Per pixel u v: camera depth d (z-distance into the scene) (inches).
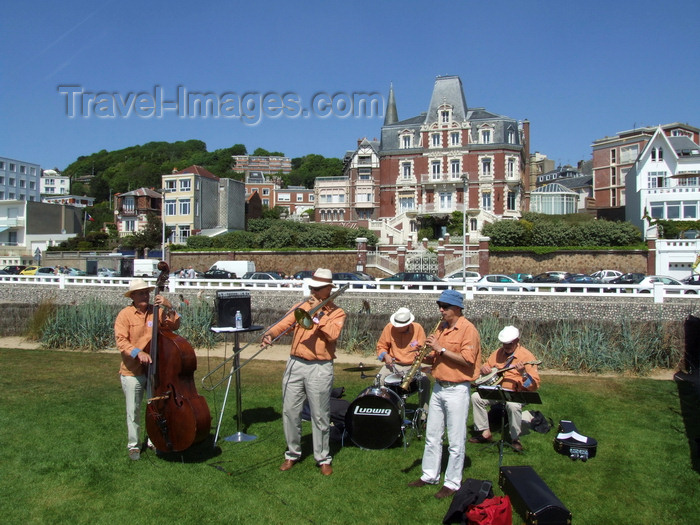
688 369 508.1
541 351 550.6
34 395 391.2
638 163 1947.6
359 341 639.8
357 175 2605.8
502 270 1578.5
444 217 2191.2
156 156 5585.6
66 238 2536.9
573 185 3105.3
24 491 229.1
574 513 215.6
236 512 212.7
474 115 2349.9
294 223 2145.7
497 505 198.2
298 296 863.1
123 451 273.9
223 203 2549.2
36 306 778.8
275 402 369.7
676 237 1654.8
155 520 206.2
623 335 534.9
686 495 231.1
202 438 252.4
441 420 231.8
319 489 232.1
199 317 684.7
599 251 1510.8
